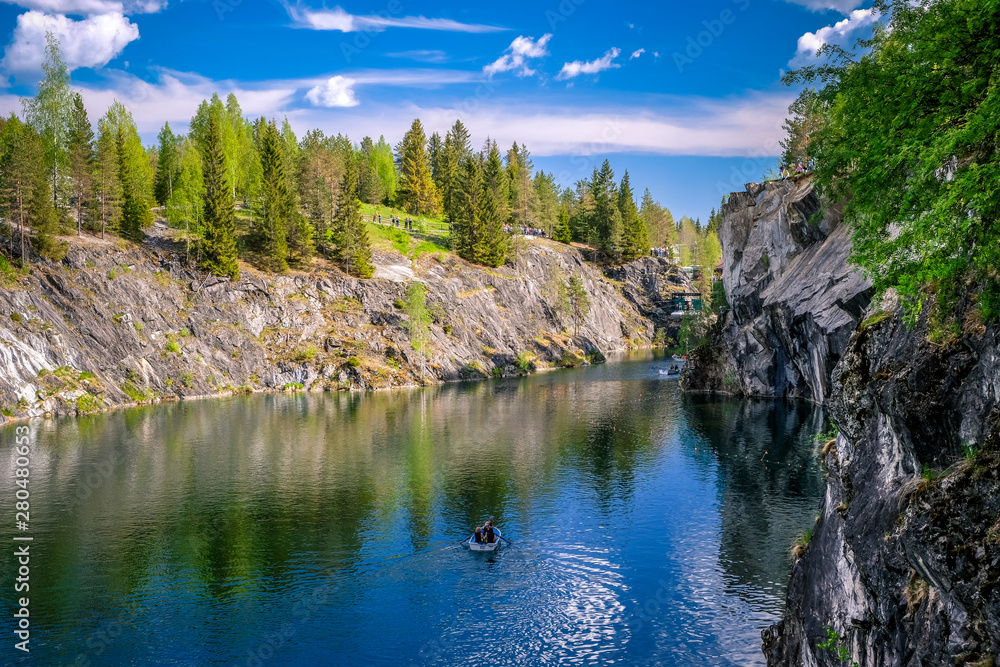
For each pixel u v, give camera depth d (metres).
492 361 130.12
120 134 115.94
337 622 30.44
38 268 92.50
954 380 13.22
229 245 113.75
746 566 34.97
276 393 106.00
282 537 40.94
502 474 54.56
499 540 39.22
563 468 55.91
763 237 74.19
